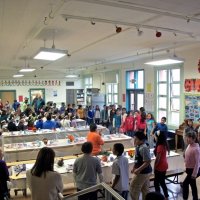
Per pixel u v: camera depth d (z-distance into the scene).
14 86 17.91
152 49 8.82
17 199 4.88
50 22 5.13
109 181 4.88
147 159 4.01
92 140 5.75
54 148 6.89
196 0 3.83
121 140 7.84
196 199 4.63
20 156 6.70
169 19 4.96
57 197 2.65
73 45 7.99
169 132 9.23
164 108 10.36
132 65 12.38
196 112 8.47
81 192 2.44
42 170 2.61
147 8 4.23
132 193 4.10
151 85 10.97
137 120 9.41
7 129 9.48
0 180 3.85
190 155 4.54
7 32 6.06
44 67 16.50
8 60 12.02
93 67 16.38
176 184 5.77
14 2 3.97
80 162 3.66
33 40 7.04
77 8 4.33
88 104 15.62
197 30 5.92
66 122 10.38
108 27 5.66
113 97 14.59
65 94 18.94
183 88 9.06
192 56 8.58
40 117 10.20
